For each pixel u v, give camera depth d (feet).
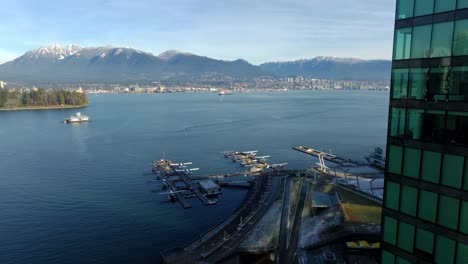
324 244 236.02
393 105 98.68
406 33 94.32
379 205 285.02
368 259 215.72
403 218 97.86
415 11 91.30
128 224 322.14
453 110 84.33
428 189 90.89
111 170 498.69
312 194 332.19
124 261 261.24
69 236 298.56
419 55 91.20
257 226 284.41
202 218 336.90
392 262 102.58
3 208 357.20
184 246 260.62
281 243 247.50
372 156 535.19
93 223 323.78
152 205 369.30
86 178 460.96
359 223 254.88
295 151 622.13
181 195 395.55
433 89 88.43
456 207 85.10
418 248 94.94
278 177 441.27
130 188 423.23
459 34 82.53
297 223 279.28
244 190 418.92
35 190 411.75
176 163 539.70
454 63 83.66
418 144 92.32
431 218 90.89
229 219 305.73
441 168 87.56
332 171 446.60
